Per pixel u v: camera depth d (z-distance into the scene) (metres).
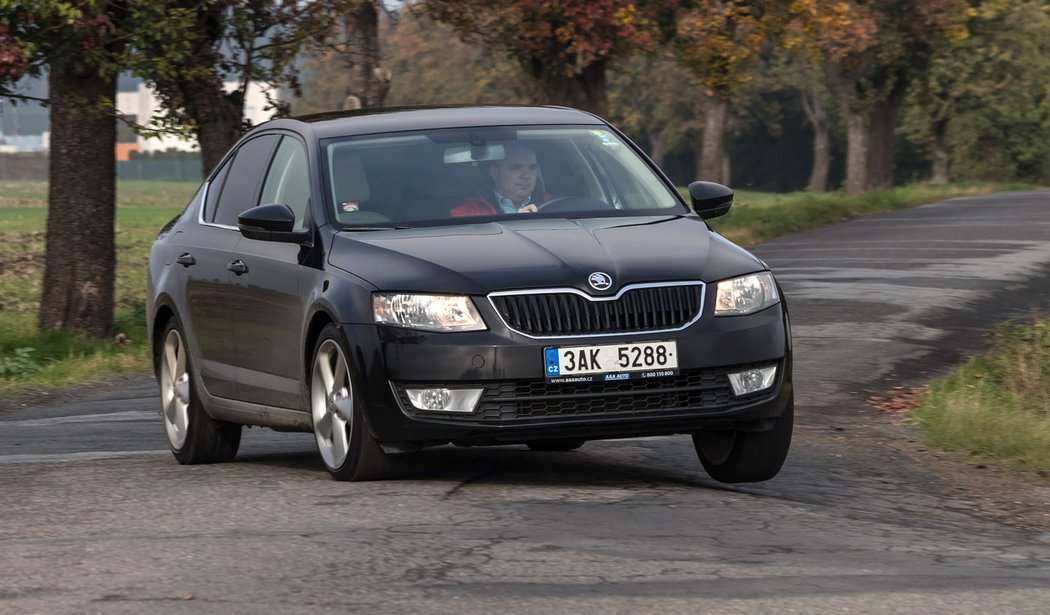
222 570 13.65
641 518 15.97
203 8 49.53
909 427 26.47
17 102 48.66
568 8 77.44
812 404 29.42
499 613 11.98
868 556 14.31
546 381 17.30
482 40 77.31
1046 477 21.28
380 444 17.89
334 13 53.44
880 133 163.38
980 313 42.94
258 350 20.92
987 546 15.23
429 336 17.48
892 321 41.31
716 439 19.69
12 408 35.03
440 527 15.40
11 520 16.83
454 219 19.70
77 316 50.34
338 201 19.98
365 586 12.92
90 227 50.34
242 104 54.44
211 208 23.80
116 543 15.09
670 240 18.80
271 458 23.98
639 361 17.50
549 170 20.70
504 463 21.48
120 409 33.44
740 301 18.11
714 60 94.12
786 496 19.27
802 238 77.94
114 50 48.22
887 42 145.00
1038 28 169.50
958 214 90.31
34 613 12.37
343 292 18.28
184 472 20.95
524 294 17.53
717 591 12.70
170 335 24.08
